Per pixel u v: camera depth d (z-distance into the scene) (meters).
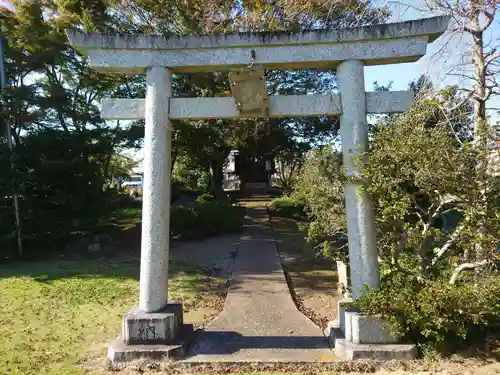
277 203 21.66
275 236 15.70
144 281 5.12
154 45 5.09
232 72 4.68
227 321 6.33
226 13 11.28
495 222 4.41
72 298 7.76
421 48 5.00
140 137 13.98
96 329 6.19
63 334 5.96
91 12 11.87
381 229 5.52
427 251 5.90
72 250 12.66
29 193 12.01
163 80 5.17
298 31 5.01
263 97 4.98
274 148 19.55
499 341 5.00
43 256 12.15
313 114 5.16
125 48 5.12
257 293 8.11
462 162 4.48
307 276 10.04
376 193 4.86
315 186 7.05
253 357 4.83
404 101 5.09
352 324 4.86
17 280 9.05
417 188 5.40
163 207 5.14
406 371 4.45
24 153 11.66
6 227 11.66
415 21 4.94
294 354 4.92
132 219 18.62
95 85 13.23
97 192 12.66
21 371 4.70
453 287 4.59
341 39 5.02
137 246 13.42
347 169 5.10
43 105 12.15
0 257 11.70
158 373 4.54
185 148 16.00
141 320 4.93
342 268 8.44
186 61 5.16
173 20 11.98
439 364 4.55
